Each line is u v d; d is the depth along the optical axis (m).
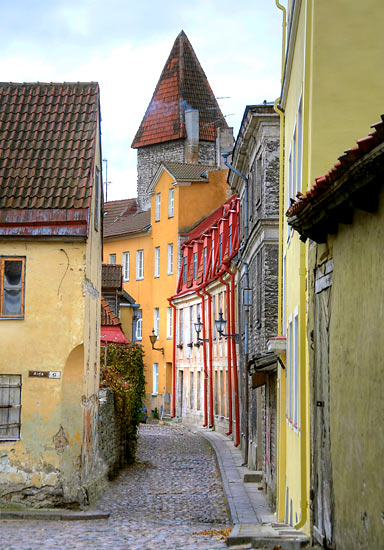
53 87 23.00
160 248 61.31
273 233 25.95
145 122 72.44
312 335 11.53
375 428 7.57
